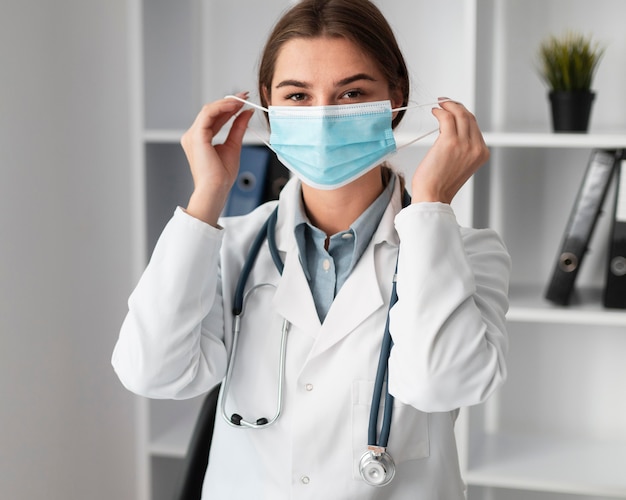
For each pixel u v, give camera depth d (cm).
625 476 226
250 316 141
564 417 256
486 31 231
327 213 140
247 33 265
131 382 134
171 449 250
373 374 131
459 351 123
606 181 218
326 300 139
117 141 265
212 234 135
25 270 231
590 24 239
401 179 147
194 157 139
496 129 239
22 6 228
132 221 257
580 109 220
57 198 242
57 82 241
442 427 136
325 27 131
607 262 221
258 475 138
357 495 131
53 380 243
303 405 132
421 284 125
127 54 265
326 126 133
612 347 251
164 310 131
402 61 142
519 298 232
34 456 236
